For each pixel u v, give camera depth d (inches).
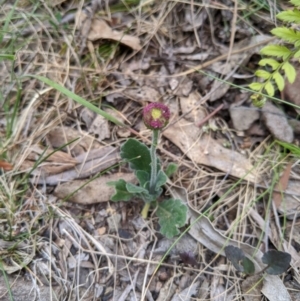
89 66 9.0
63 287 7.1
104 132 8.4
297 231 7.5
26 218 7.6
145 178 7.5
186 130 8.4
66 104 8.7
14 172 8.0
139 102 8.6
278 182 7.9
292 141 8.2
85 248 7.4
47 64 9.0
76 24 9.2
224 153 8.2
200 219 7.5
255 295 7.0
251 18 9.1
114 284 7.2
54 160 8.1
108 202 7.8
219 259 7.4
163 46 9.1
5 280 6.9
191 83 8.8
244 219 7.7
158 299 7.1
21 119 8.5
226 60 8.9
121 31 9.2
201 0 9.3
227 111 8.6
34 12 9.4
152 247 7.5
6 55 7.8
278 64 7.6
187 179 8.0
